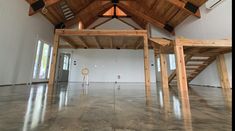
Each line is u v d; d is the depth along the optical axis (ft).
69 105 4.77
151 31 23.44
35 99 5.84
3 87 10.55
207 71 15.05
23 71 14.20
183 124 2.96
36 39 16.42
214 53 12.29
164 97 6.94
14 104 4.73
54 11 18.08
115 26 26.66
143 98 6.57
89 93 8.37
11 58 12.35
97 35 13.78
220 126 2.85
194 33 16.58
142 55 26.50
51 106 4.57
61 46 20.90
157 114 3.76
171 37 22.74
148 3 19.79
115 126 2.80
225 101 5.91
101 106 4.69
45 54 19.58
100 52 26.55
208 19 14.05
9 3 11.84
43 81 19.01
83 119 3.23
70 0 18.02
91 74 25.77
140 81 25.55
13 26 12.42
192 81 17.72
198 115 3.68
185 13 17.43
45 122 2.98
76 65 25.88
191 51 11.41
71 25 22.81
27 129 2.57
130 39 16.42
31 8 14.83
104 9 25.48
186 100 6.09
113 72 25.95
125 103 5.28
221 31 12.32
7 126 2.70
